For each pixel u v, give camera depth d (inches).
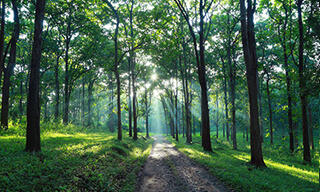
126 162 430.9
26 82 1339.8
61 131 847.1
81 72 1224.8
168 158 542.6
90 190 252.5
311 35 547.5
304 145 632.4
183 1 775.1
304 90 493.7
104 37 898.7
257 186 270.4
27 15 661.3
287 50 751.7
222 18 956.6
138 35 820.6
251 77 451.5
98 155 398.0
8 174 229.0
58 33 1203.2
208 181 318.3
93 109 2124.8
